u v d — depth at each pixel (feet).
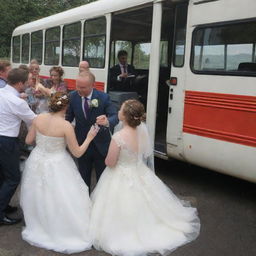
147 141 14.20
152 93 19.95
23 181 13.89
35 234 13.65
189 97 17.81
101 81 24.70
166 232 13.75
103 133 14.83
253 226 15.11
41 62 36.19
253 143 15.06
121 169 13.61
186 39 17.97
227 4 16.02
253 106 15.01
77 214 13.43
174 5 19.22
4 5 75.41
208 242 13.73
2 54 76.07
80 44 27.73
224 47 16.20
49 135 13.46
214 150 16.72
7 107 14.20
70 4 81.61
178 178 20.99
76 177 13.91
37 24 37.45
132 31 27.63
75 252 12.95
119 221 13.30
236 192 18.88
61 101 13.41
